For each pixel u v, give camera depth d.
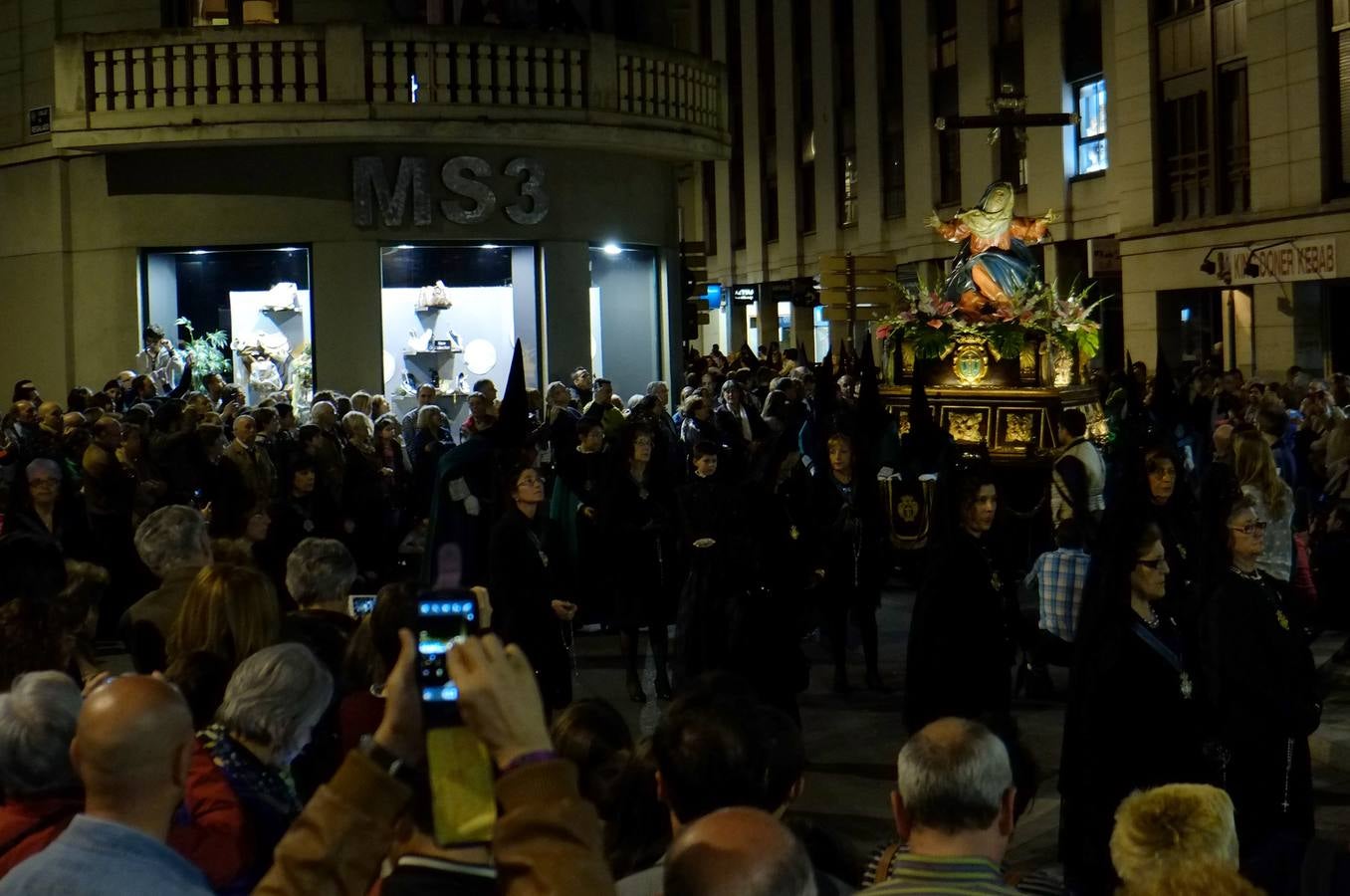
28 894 2.85
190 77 19.72
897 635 13.34
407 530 15.01
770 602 8.69
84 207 21.11
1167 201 30.97
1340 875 4.37
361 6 21.77
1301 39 26.80
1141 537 6.32
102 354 21.12
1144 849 3.71
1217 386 20.28
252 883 4.25
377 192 20.55
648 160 22.58
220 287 20.95
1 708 3.89
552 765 2.14
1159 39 30.78
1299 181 27.05
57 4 21.33
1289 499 8.93
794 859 2.19
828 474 11.12
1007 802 3.52
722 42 53.81
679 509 9.16
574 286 21.55
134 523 12.77
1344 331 26.89
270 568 10.92
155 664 6.50
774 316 51.41
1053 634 10.32
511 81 20.28
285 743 4.41
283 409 14.68
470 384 21.19
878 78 43.12
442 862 2.91
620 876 4.04
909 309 15.84
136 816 3.04
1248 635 6.24
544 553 11.25
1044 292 15.31
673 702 3.92
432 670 2.27
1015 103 17.98
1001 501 10.79
